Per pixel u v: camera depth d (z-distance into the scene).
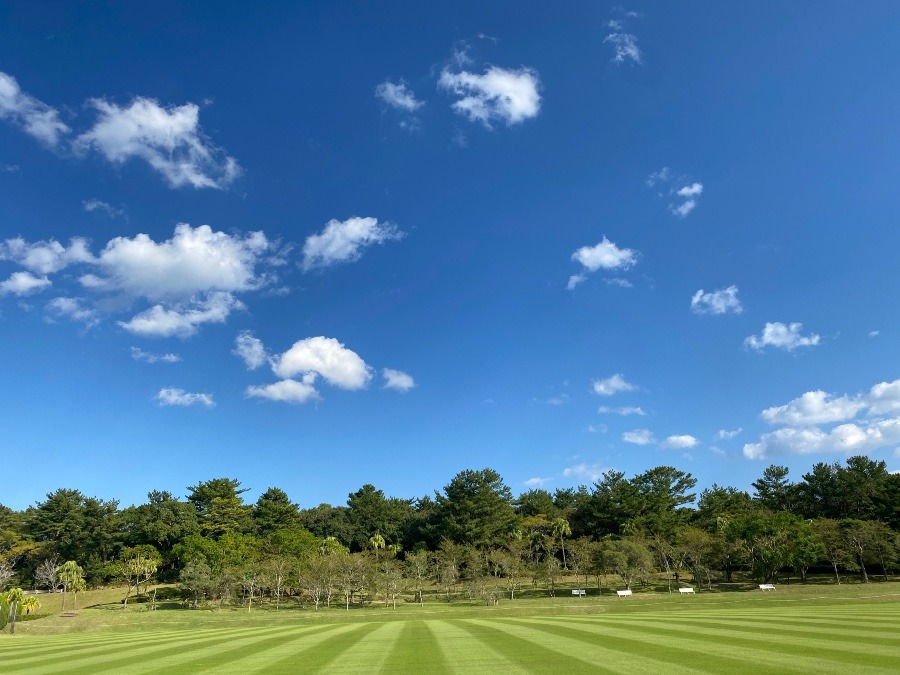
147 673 22.41
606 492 132.12
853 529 90.38
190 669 23.08
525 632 32.66
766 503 129.88
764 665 18.44
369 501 151.88
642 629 31.22
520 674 18.91
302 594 103.06
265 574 95.06
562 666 20.05
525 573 102.06
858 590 74.38
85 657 28.64
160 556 113.75
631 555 92.44
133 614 82.62
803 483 126.38
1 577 101.88
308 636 35.84
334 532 142.50
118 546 123.06
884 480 112.56
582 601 78.62
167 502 128.50
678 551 96.88
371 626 44.09
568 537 134.12
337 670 21.41
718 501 129.75
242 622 67.38
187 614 81.31
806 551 87.00
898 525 102.94
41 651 32.56
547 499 153.88
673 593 85.00
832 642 22.88
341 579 92.44
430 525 130.00
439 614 67.94
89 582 118.88
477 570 102.19
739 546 93.25
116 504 128.38
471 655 23.84
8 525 129.88
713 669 18.16
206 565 96.12
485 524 124.31
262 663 24.05
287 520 136.50
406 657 24.11
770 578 92.06
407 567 101.50
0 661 28.27
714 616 38.94
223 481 138.25
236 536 113.50
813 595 68.69
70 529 122.69
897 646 21.36
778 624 30.70
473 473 129.50
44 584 118.50
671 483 135.75
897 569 94.44
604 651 23.12
